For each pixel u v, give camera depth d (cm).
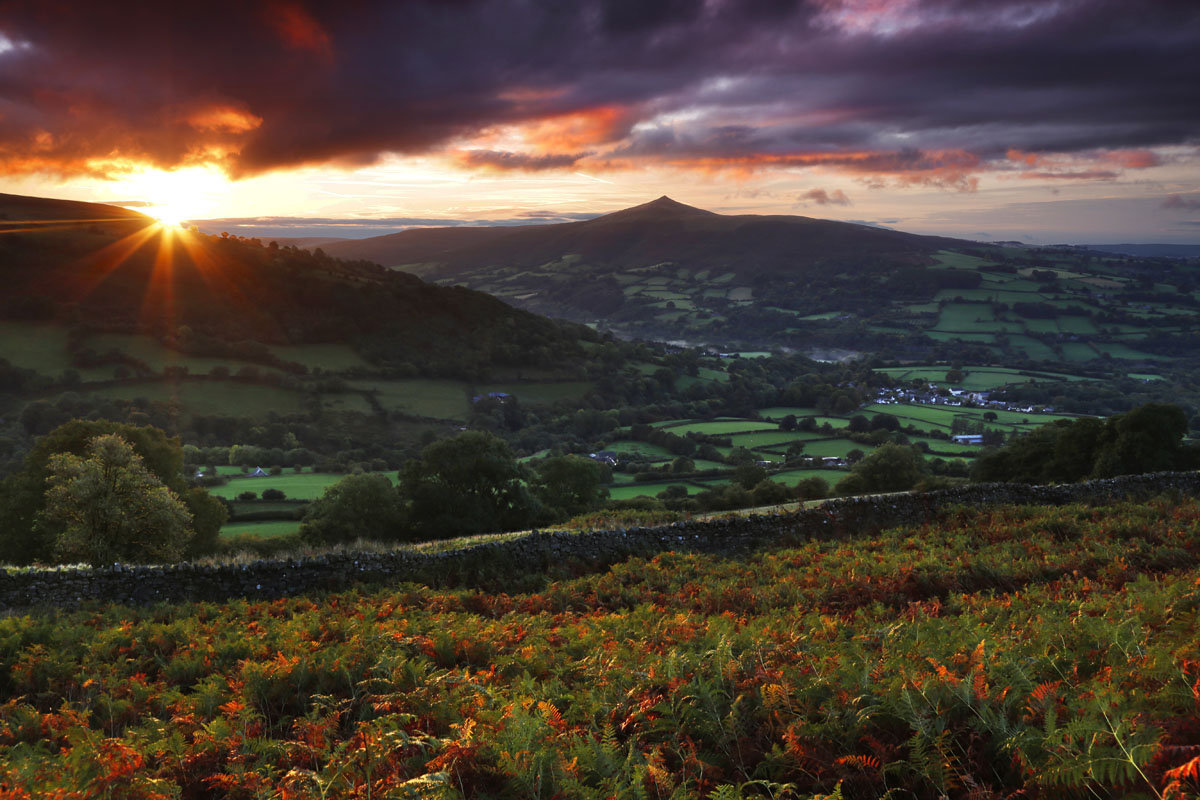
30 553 2916
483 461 4341
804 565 1652
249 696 690
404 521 4338
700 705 519
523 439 14112
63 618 1352
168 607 1469
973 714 419
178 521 2528
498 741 454
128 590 1648
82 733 577
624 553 1945
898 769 389
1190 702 355
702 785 416
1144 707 363
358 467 10206
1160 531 1459
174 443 3547
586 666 722
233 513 6756
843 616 1091
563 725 496
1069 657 510
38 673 877
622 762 430
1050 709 376
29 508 2948
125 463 2512
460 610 1353
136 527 2452
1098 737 334
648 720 508
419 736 488
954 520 2027
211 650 924
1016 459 5203
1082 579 1096
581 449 12762
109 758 484
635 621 991
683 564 1736
